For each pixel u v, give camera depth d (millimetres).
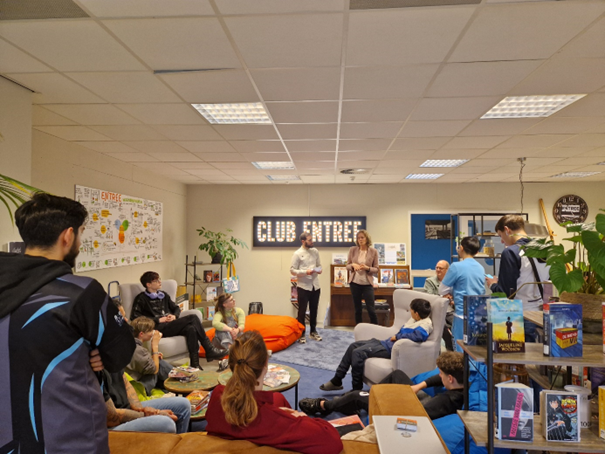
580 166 5836
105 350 1156
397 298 4328
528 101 3193
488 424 1531
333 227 7633
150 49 2287
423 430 1711
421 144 4531
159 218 6598
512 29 2059
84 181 4691
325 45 2236
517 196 7438
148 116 3523
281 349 5473
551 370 1876
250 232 7809
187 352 4578
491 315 1609
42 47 2262
